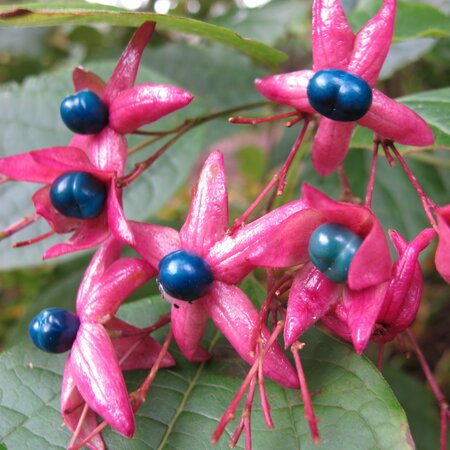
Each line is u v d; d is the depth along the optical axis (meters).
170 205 0.24
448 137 0.12
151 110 0.11
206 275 0.10
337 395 0.10
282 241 0.10
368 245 0.09
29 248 0.14
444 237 0.09
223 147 0.32
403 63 0.16
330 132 0.11
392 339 0.10
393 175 0.17
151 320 0.12
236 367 0.11
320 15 0.10
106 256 0.11
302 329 0.09
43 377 0.11
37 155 0.10
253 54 0.14
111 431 0.10
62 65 0.25
